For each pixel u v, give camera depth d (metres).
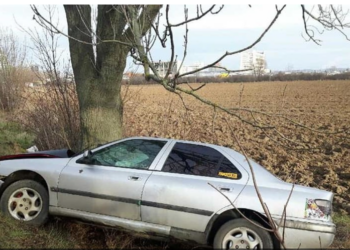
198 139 11.58
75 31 6.61
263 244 4.01
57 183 4.77
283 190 4.25
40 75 9.12
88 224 4.69
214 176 4.42
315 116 24.02
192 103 30.20
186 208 4.25
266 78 65.44
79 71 6.80
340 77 67.75
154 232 4.36
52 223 4.91
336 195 8.04
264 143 14.10
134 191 4.43
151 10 4.54
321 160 11.49
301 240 3.99
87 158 4.83
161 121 16.03
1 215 4.78
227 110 5.05
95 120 6.80
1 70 16.52
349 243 5.03
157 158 4.67
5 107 16.36
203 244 4.24
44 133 8.95
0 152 9.24
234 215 4.22
